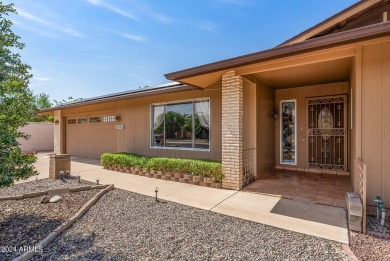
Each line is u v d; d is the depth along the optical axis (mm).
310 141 7207
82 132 11914
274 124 7707
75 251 2564
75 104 10789
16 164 3367
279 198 4438
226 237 2898
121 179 6324
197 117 7219
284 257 2426
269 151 7176
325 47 3490
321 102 6973
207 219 3484
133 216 3613
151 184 5719
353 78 4199
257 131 6102
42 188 5246
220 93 6621
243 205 4066
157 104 8273
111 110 10258
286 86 7168
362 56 3617
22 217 3465
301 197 4480
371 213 3555
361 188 3279
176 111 7746
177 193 4871
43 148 16547
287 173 6871
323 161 6996
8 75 3877
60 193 4758
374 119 3547
